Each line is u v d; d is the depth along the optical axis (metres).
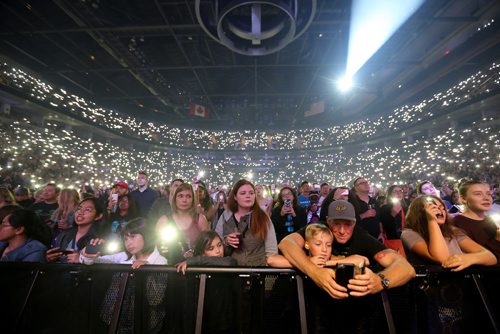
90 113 24.66
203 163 36.97
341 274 1.83
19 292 2.10
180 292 2.15
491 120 16.19
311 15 7.72
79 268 2.17
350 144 31.30
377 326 2.00
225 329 2.05
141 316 2.10
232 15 8.15
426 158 20.50
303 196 8.27
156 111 30.59
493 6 13.08
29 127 18.89
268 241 3.29
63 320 2.09
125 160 27.33
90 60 19.58
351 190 5.06
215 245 2.94
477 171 15.24
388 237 5.14
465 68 17.72
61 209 5.04
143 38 16.94
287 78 23.86
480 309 2.01
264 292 2.12
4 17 14.61
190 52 19.25
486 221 3.13
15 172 14.96
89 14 14.02
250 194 3.39
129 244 2.81
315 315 2.04
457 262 2.11
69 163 19.78
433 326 2.01
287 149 35.72
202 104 28.56
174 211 3.86
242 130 36.00
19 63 17.92
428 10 13.99
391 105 25.80
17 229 2.84
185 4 13.84
